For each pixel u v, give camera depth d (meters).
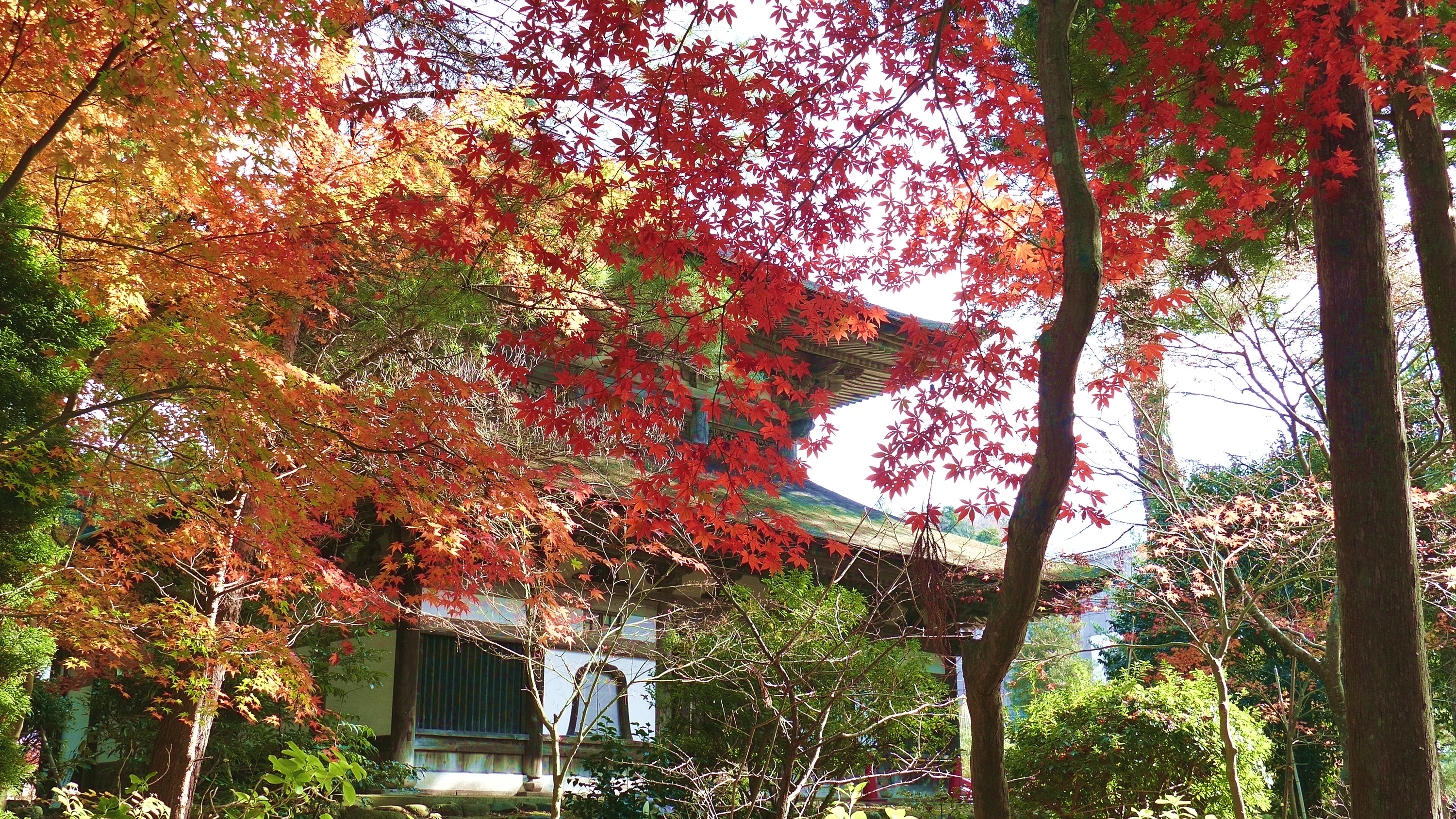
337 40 5.98
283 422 5.72
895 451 5.42
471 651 10.67
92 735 11.34
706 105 5.14
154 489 6.75
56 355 6.46
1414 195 5.76
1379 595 4.65
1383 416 4.83
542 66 5.00
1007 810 3.70
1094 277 3.46
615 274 9.10
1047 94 3.82
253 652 7.04
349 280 8.04
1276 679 12.88
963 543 13.87
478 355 10.06
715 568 10.98
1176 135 5.77
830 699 7.18
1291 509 9.84
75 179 5.85
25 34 5.03
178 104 4.94
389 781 9.66
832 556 11.91
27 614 6.60
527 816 9.70
